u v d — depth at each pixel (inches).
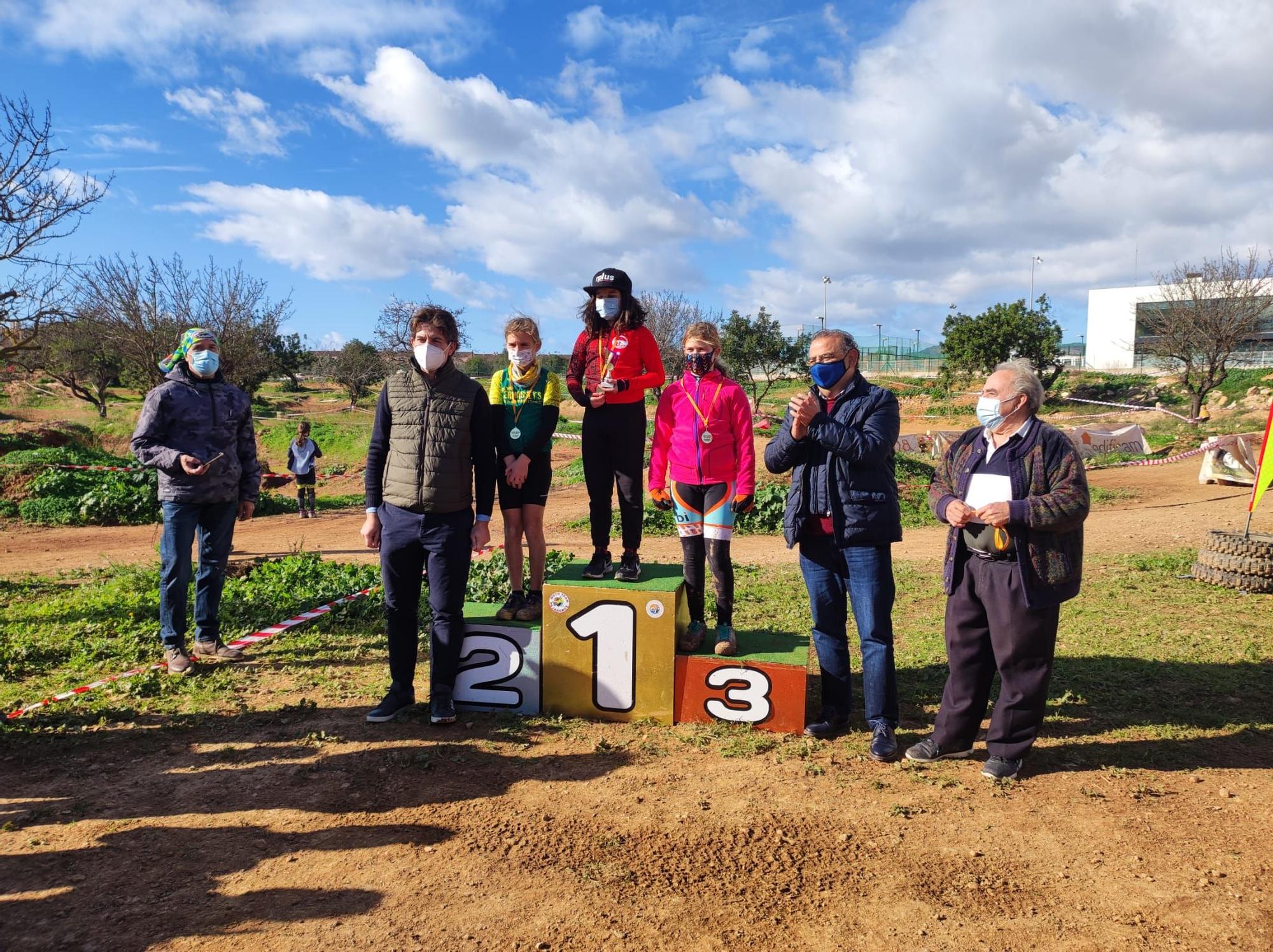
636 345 183.5
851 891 116.7
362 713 186.2
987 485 155.4
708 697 178.9
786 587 334.0
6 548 495.2
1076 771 157.8
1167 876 119.6
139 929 106.3
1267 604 291.0
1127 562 370.3
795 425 163.3
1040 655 151.9
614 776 154.3
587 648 180.9
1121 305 2224.4
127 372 1462.8
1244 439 692.7
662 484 184.4
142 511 623.8
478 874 120.3
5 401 1736.0
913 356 2664.9
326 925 107.7
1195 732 176.1
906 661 231.8
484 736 172.4
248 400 234.8
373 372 2003.0
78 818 136.5
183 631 218.8
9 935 104.3
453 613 178.2
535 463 189.5
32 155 481.7
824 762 162.2
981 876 120.4
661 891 116.5
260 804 141.9
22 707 187.5
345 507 769.6
